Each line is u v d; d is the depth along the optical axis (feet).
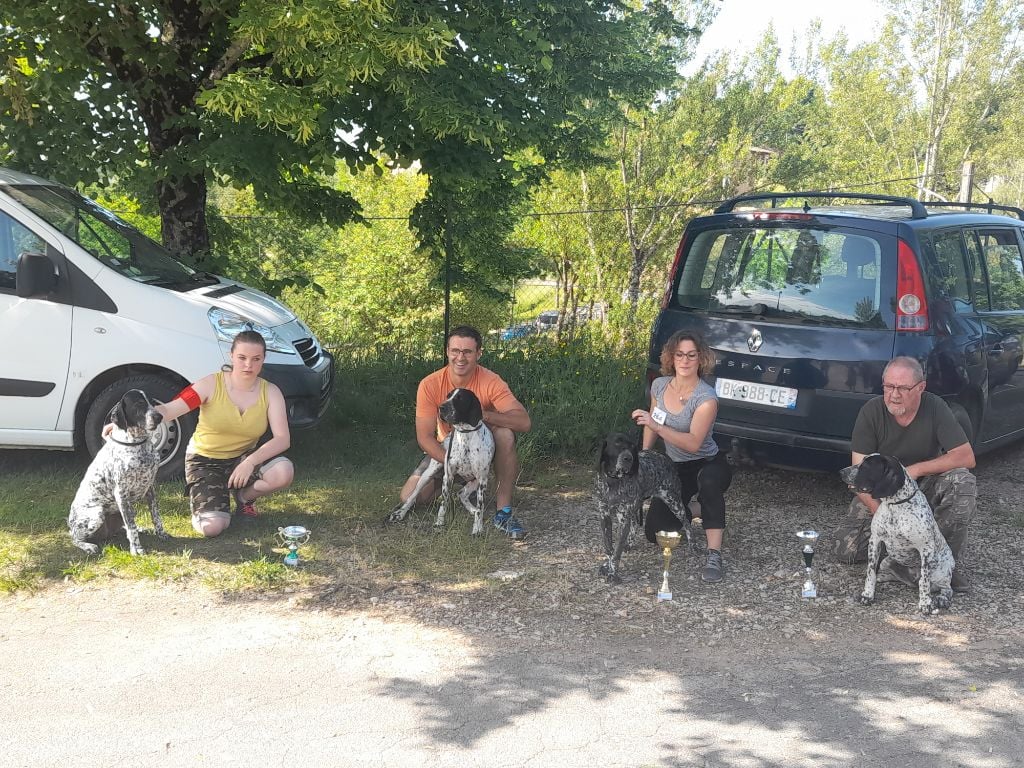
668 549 15.35
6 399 20.30
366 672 12.76
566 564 17.13
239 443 18.16
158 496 20.02
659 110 70.54
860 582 16.39
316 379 22.49
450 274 39.37
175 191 29.94
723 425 20.06
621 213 68.59
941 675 12.89
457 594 15.65
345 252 80.59
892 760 10.66
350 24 21.03
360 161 28.04
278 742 10.84
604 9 28.96
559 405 26.14
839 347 18.62
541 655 13.41
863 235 18.86
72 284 20.49
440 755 10.62
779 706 11.94
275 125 24.88
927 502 15.35
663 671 12.94
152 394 20.68
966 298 20.10
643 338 35.55
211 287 23.04
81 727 11.11
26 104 26.05
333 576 16.28
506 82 26.86
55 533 17.72
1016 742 11.09
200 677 12.51
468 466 18.12
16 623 14.11
